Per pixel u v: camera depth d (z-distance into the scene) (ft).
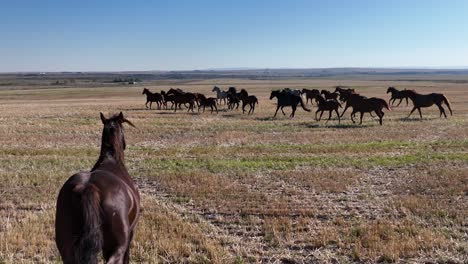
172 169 57.21
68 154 68.64
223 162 61.36
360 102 104.53
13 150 70.95
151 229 33.81
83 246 16.70
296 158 64.59
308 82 493.36
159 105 171.12
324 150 71.36
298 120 115.34
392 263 28.35
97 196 17.78
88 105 171.73
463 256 29.32
